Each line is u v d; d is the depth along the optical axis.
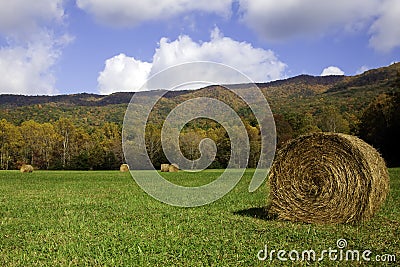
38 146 72.56
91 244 8.53
